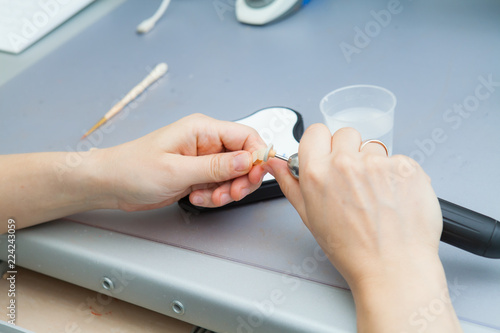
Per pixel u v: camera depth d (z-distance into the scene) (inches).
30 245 24.8
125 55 37.9
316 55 34.7
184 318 21.9
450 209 20.0
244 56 36.0
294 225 23.3
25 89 35.6
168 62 36.4
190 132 24.2
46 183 24.0
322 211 19.2
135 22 41.6
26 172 24.3
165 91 33.7
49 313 24.3
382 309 17.1
